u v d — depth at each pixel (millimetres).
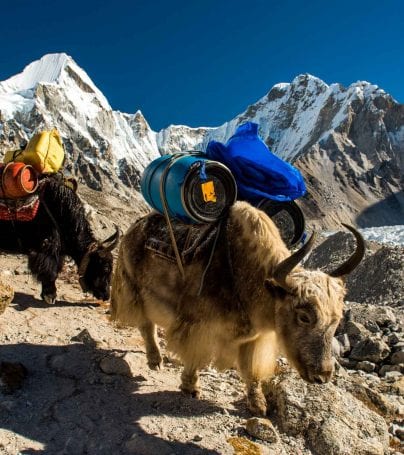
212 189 2453
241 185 2652
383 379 3312
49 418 2410
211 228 2518
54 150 3879
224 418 2506
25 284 4410
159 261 2680
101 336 3414
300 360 2125
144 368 2988
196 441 2299
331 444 2287
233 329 2443
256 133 2754
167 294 2652
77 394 2625
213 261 2457
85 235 4023
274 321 2326
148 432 2352
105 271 4094
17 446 2189
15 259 5309
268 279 2223
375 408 2730
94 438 2283
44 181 3879
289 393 2521
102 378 2785
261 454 2219
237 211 2451
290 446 2322
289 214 2770
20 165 3672
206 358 2496
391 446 2445
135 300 2904
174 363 3006
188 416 2510
